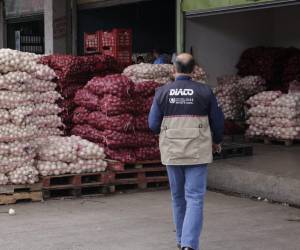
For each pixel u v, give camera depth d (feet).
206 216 26.32
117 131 30.68
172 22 62.64
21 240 22.65
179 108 19.79
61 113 34.81
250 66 49.88
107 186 30.63
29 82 28.66
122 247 21.71
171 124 19.84
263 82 48.70
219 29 48.96
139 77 34.60
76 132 33.47
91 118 32.07
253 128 42.88
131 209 27.71
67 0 58.03
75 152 29.71
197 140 19.63
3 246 21.89
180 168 20.15
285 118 40.68
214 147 21.38
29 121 28.48
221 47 49.08
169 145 19.85
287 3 36.78
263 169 31.35
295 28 51.85
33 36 69.21
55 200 29.45
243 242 22.33
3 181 28.25
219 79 49.14
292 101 40.37
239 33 50.47
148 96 31.55
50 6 57.47
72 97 35.37
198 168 19.79
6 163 28.17
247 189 30.58
